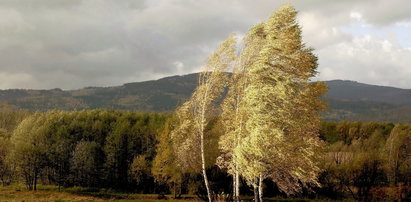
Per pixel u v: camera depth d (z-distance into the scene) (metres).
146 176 65.50
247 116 25.89
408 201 57.91
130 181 66.62
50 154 64.38
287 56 25.02
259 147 23.78
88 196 57.34
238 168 26.59
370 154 61.56
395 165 60.78
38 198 51.78
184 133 32.12
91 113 76.88
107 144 68.31
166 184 63.97
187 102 31.55
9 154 65.19
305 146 25.69
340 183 61.62
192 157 32.56
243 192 58.47
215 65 29.42
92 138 70.81
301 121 25.11
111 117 75.75
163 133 57.66
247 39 27.64
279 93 23.86
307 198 59.69
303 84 25.19
